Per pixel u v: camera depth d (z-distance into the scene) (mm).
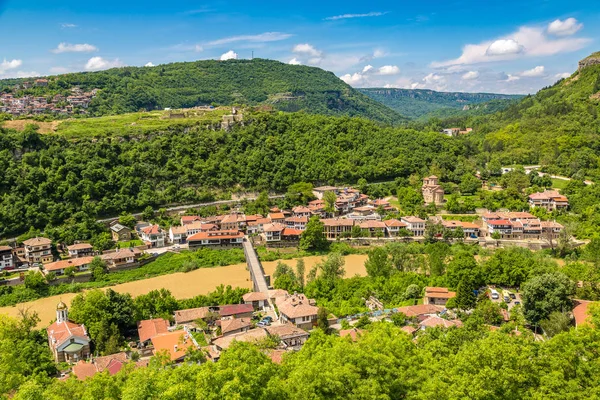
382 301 139375
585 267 136250
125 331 126750
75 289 162875
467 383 57344
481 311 114750
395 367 62688
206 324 126188
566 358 62031
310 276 159625
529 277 136125
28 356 105000
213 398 54000
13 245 191500
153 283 169500
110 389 66625
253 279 161125
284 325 116625
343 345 67812
